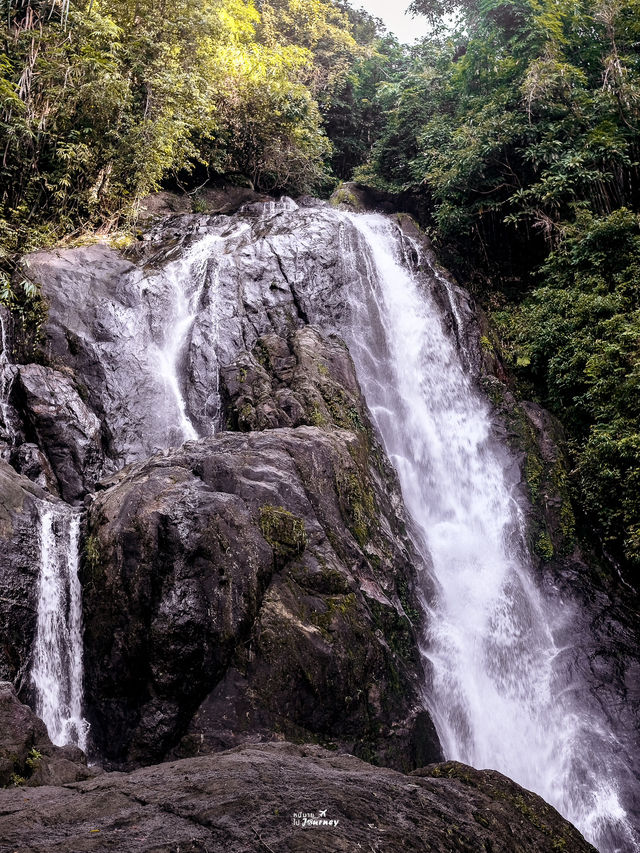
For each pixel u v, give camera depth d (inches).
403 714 353.1
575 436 618.8
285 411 460.4
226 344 535.8
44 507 358.0
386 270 658.8
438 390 616.7
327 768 207.0
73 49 626.8
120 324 518.3
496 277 786.2
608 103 725.9
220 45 831.1
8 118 587.5
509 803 207.5
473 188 775.7
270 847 140.7
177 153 729.6
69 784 200.4
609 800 403.5
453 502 565.9
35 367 466.0
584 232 660.1
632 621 512.4
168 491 347.9
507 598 497.4
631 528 517.7
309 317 577.9
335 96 1111.6
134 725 315.9
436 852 157.8
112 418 479.5
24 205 601.6
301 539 359.3
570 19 794.8
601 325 601.0
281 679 321.7
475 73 847.7
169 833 147.9
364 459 446.6
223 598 323.6
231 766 192.4
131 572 328.2
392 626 377.7
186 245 619.8
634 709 448.1
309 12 1225.4
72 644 339.0
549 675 469.1
